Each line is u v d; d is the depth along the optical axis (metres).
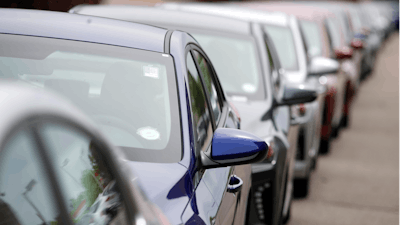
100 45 4.63
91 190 2.30
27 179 1.83
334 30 19.64
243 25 9.45
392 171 14.93
